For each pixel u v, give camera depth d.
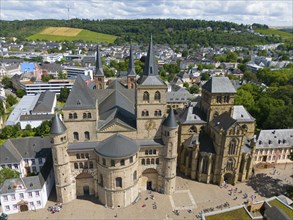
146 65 83.75
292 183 101.56
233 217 65.00
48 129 140.50
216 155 94.88
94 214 82.38
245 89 194.38
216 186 97.69
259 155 114.50
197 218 81.12
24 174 105.06
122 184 82.19
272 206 66.62
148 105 85.31
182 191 94.38
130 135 88.50
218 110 101.44
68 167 83.88
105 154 77.75
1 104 175.12
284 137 115.62
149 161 89.12
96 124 85.19
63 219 80.00
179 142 105.25
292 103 162.62
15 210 82.88
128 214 82.50
